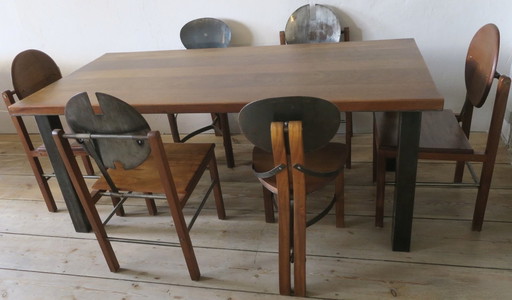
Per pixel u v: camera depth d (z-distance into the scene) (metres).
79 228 1.93
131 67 1.86
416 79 1.39
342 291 1.51
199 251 1.75
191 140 2.74
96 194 1.56
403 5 2.20
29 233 1.96
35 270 1.73
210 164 1.78
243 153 2.51
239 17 2.39
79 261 1.76
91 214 1.51
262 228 1.85
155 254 1.76
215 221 1.92
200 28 2.37
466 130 1.80
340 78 1.48
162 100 1.43
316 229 1.81
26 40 2.67
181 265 1.69
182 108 1.39
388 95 1.28
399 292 1.48
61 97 1.56
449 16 2.18
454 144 1.57
